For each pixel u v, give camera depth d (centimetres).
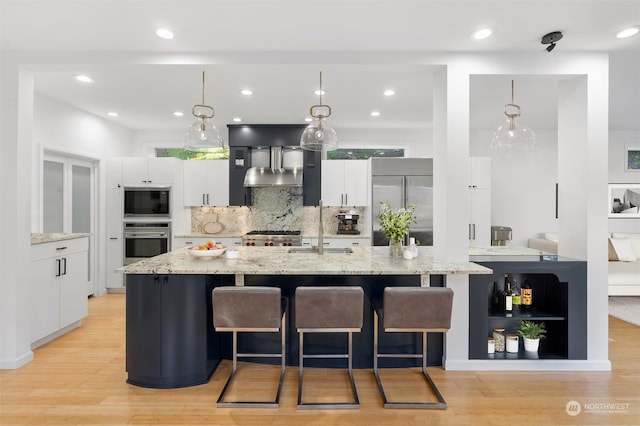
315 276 291
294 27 249
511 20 239
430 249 349
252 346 294
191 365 259
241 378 270
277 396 235
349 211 589
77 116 474
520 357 288
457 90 288
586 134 288
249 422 216
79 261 380
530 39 266
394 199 509
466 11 229
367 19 239
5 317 285
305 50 285
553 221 599
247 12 230
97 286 520
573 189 300
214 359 281
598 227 287
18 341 288
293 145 550
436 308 236
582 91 291
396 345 292
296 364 290
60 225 465
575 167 298
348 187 557
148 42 270
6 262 286
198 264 269
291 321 291
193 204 559
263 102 443
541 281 310
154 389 253
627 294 486
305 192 559
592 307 286
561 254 312
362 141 593
